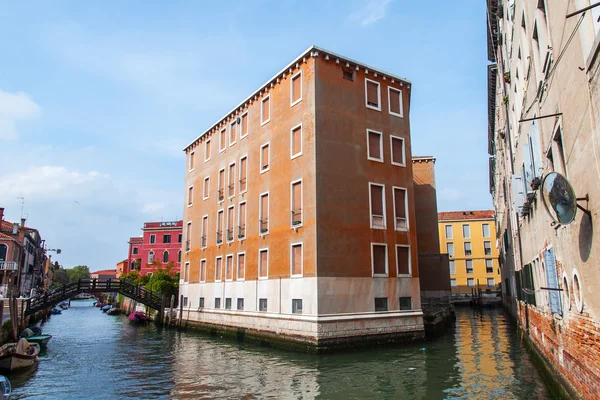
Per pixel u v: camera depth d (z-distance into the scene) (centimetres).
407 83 2245
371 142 2052
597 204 605
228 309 2389
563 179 625
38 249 6856
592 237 642
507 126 1875
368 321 1811
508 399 1001
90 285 3253
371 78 2122
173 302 3145
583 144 641
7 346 1753
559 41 736
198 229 2906
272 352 1788
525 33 1127
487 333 2278
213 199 2748
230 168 2588
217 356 1747
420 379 1238
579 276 738
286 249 1953
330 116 1933
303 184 1902
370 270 1884
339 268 1803
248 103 2441
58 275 11275
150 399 1125
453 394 1070
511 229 2320
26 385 1306
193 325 2742
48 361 1723
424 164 3588
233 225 2459
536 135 1027
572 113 688
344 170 1919
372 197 1989
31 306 2980
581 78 628
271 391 1150
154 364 1623
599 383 650
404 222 2069
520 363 1413
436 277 3409
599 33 528
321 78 1947
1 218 5072
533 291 1390
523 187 1337
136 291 3347
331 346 1695
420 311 1989
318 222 1795
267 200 2170
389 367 1412
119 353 1917
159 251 5753
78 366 1611
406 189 2108
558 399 953
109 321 3900
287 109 2084
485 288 6134
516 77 1393
